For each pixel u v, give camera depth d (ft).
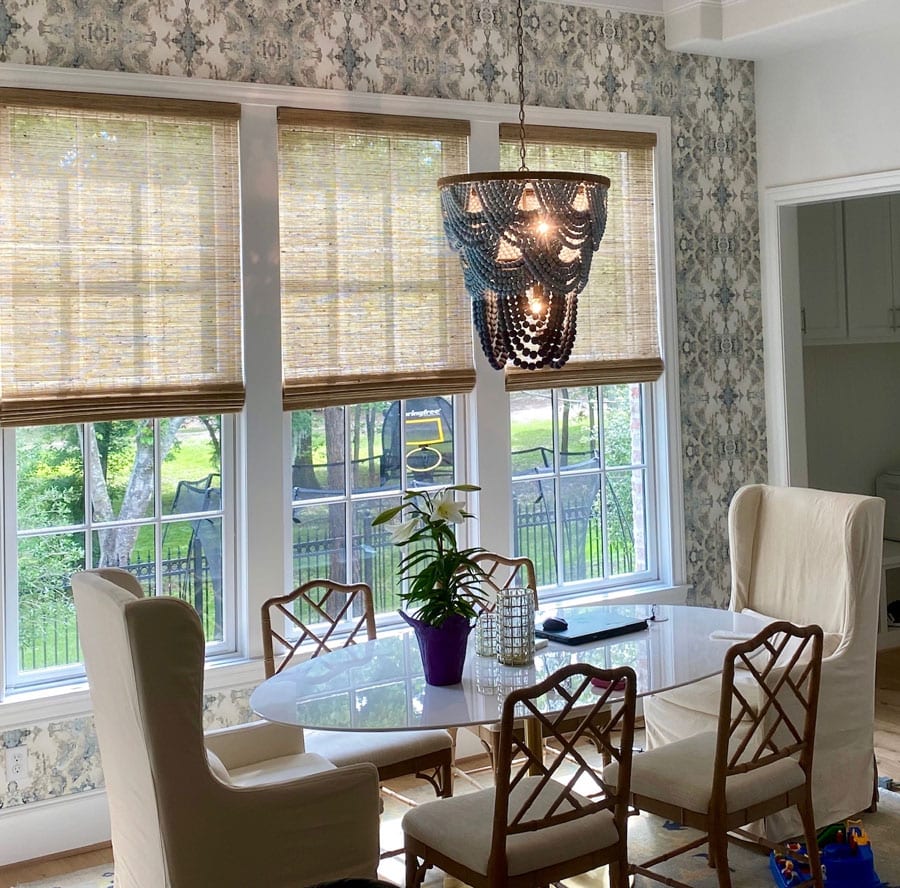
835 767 12.44
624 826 9.38
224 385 13.80
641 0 17.03
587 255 10.45
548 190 10.01
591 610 13.33
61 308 12.82
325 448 14.90
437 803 9.83
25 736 12.70
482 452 15.75
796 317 18.56
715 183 17.95
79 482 13.26
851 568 12.57
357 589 13.28
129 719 8.74
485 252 10.09
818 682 10.67
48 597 13.14
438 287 15.35
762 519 14.39
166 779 8.49
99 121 12.98
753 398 18.49
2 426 12.53
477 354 15.70
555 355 10.55
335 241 14.57
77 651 13.34
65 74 12.66
